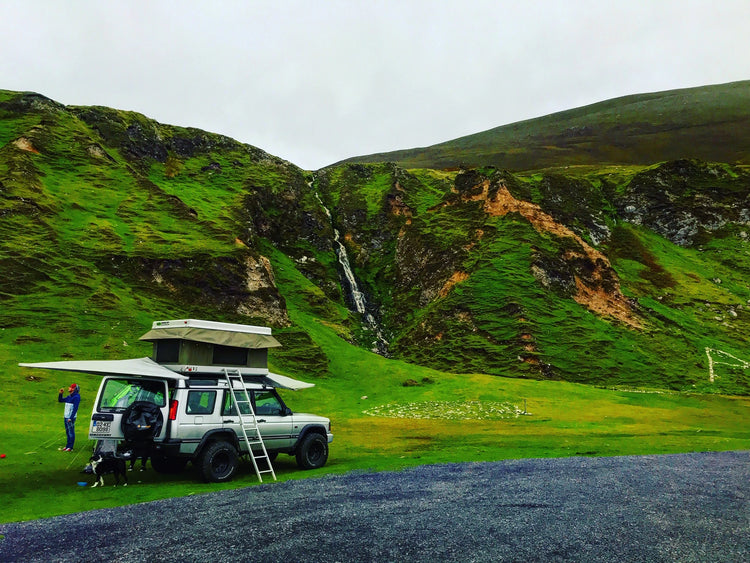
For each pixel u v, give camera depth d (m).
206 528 9.09
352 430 29.33
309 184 153.38
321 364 60.62
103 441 13.55
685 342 84.19
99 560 7.53
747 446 22.67
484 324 80.44
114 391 14.00
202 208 100.19
